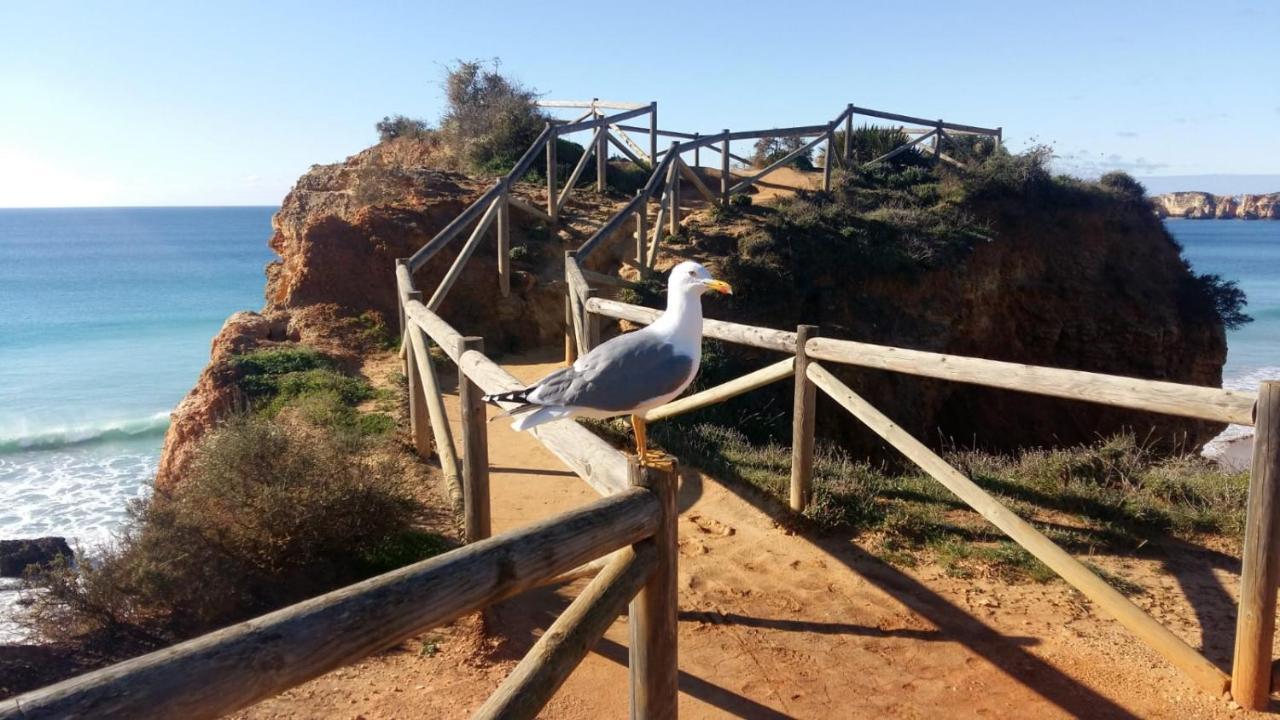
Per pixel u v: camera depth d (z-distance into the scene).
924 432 17.50
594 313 10.04
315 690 4.53
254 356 12.31
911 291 18.09
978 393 18.73
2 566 10.69
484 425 5.29
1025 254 20.95
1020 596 5.65
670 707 3.32
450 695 4.48
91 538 14.32
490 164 22.31
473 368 5.04
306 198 20.77
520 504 7.57
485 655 4.89
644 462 3.15
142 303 47.50
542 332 15.64
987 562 6.11
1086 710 4.40
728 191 19.64
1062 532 6.56
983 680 4.70
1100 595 4.77
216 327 39.34
